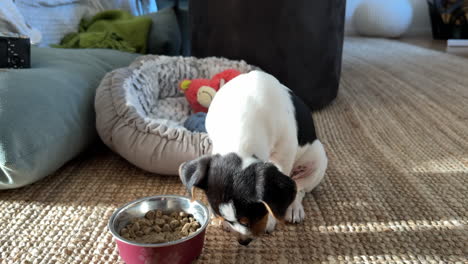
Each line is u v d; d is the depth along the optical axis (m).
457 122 0.84
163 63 0.87
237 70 0.83
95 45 1.03
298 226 0.51
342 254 0.46
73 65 0.78
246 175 0.36
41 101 0.60
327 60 0.89
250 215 0.35
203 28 0.90
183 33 1.22
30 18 1.00
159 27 1.11
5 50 0.71
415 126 0.83
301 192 0.56
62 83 0.68
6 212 0.54
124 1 1.24
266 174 0.35
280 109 0.46
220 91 0.49
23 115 0.56
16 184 0.56
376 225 0.51
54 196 0.58
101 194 0.58
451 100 0.98
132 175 0.64
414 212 0.53
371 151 0.72
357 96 1.04
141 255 0.40
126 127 0.63
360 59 1.51
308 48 0.85
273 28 0.83
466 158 0.68
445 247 0.46
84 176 0.64
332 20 0.87
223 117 0.44
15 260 0.45
